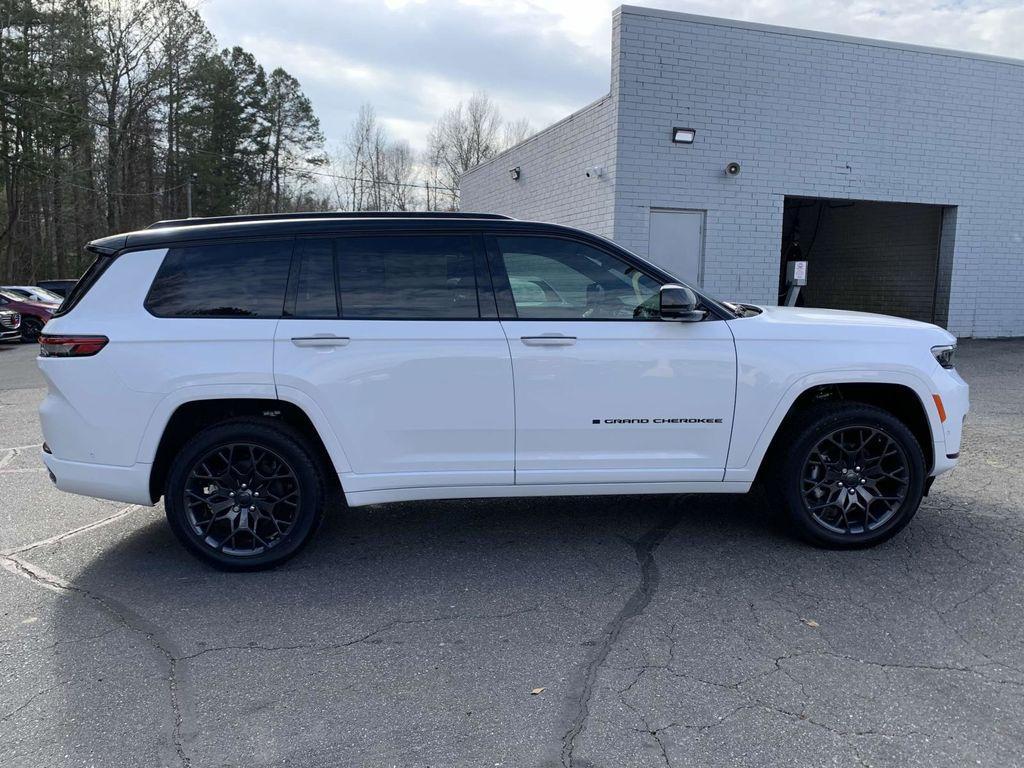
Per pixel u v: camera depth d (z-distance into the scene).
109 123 41.25
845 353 3.98
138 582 3.84
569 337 3.85
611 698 2.73
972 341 13.78
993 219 13.98
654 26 11.67
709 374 3.92
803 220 18.77
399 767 2.36
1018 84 13.59
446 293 3.90
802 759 2.37
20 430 7.73
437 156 56.72
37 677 2.92
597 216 12.66
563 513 4.87
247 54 48.91
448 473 3.91
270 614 3.47
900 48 12.78
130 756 2.42
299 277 3.86
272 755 2.43
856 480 4.11
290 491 3.95
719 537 4.39
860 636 3.17
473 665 2.99
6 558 4.17
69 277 42.16
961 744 2.43
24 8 31.83
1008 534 4.36
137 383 3.71
